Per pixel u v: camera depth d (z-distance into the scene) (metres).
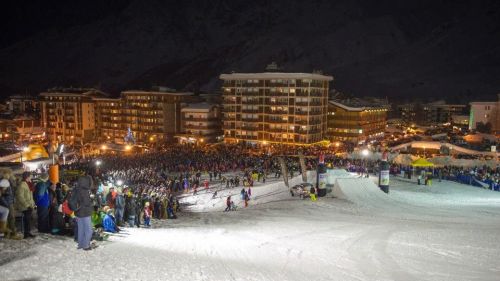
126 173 66.00
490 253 17.02
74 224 16.12
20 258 13.10
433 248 17.94
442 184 54.94
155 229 23.23
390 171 65.06
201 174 71.44
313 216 31.31
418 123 191.00
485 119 136.62
